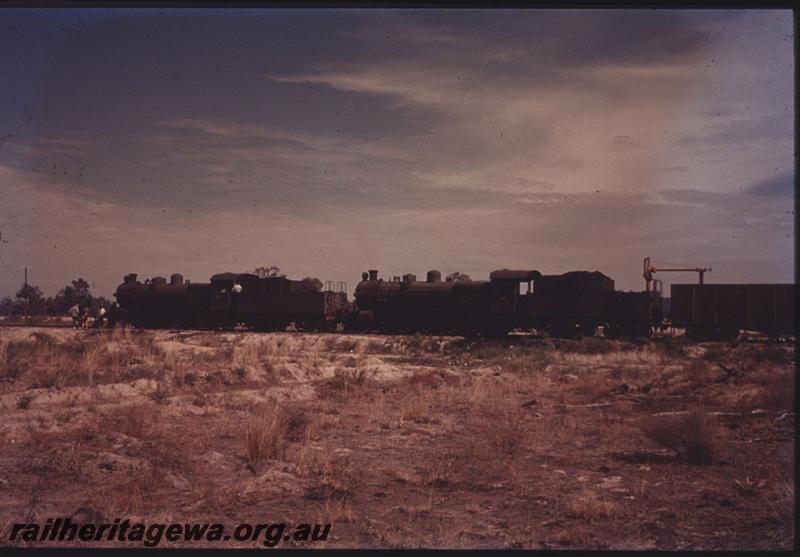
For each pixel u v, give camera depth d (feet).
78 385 54.80
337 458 33.83
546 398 61.11
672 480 30.19
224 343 124.36
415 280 148.77
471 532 22.91
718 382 65.72
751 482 28.94
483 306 138.31
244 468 31.65
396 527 23.39
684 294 133.49
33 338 85.87
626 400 57.57
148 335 112.57
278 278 153.17
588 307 129.18
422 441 39.34
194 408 47.98
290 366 72.02
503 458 34.78
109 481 28.45
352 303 163.73
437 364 96.68
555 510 25.68
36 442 34.73
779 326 125.59
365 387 64.69
